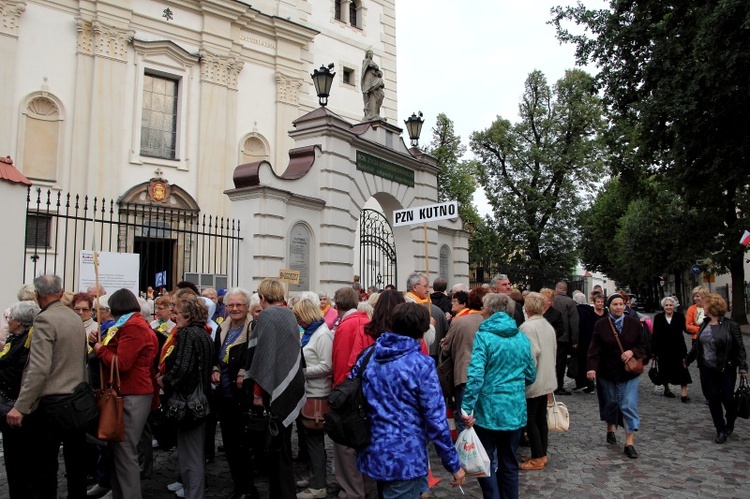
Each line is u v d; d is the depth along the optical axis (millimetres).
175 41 20734
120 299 5320
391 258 16188
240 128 22281
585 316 11422
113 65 18953
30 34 17547
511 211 37312
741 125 15375
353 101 26375
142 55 19781
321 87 13016
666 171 19828
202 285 11305
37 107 17672
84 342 5121
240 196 11219
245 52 22625
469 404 4855
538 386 6555
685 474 6305
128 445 5137
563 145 37312
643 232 35781
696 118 15422
